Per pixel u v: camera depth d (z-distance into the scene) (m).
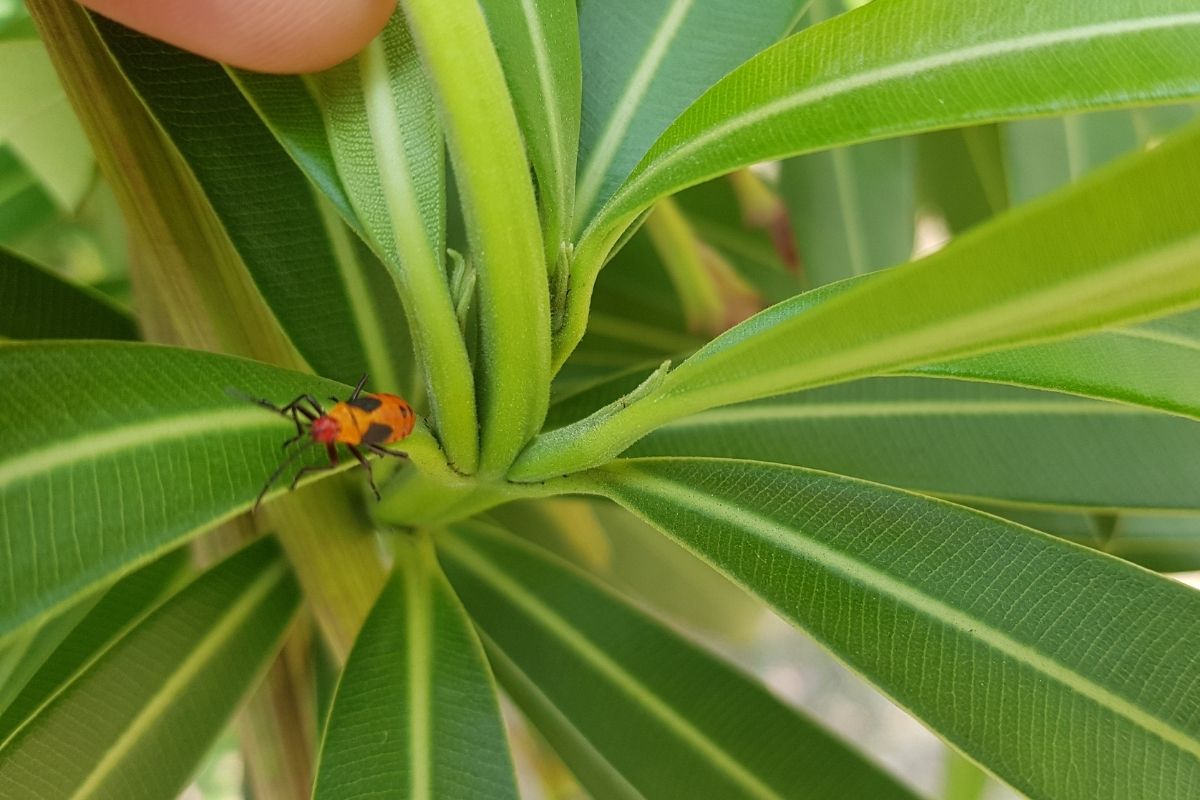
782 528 0.18
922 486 0.21
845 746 0.20
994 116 0.17
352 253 0.21
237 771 0.36
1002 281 0.15
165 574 0.23
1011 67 0.17
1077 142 0.25
